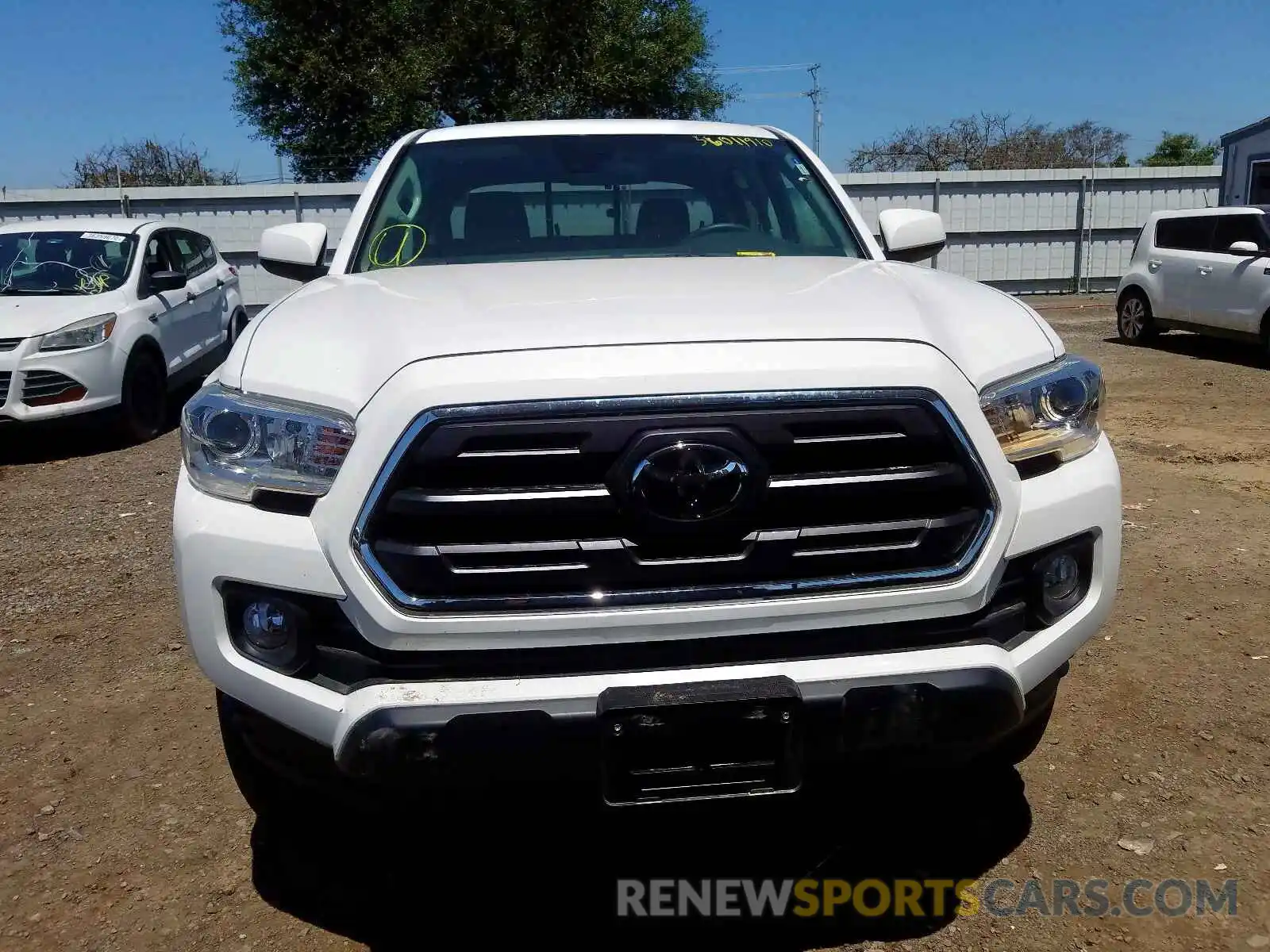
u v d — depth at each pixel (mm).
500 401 1996
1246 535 5145
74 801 3031
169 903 2582
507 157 3637
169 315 8898
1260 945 2324
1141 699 3461
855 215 3537
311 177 20672
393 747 2023
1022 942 2375
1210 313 11219
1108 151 32375
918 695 2102
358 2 19969
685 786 2084
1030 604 2303
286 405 2172
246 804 3008
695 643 2092
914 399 2094
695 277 2715
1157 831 2750
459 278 2807
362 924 2510
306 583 2088
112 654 4078
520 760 2047
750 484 2037
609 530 2043
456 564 2039
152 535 5703
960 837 2777
